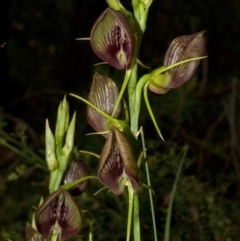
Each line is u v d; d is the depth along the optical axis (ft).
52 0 5.06
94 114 1.36
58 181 1.42
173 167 2.42
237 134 3.62
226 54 4.41
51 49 4.78
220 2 4.55
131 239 2.14
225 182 3.29
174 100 3.32
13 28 4.85
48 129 1.42
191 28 4.58
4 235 2.52
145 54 4.52
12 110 4.22
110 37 1.28
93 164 2.81
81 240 2.29
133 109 1.33
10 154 3.74
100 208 2.39
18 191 3.50
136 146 1.32
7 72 4.12
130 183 1.28
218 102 3.86
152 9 4.58
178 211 2.37
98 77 1.36
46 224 1.31
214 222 2.41
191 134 3.77
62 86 4.50
